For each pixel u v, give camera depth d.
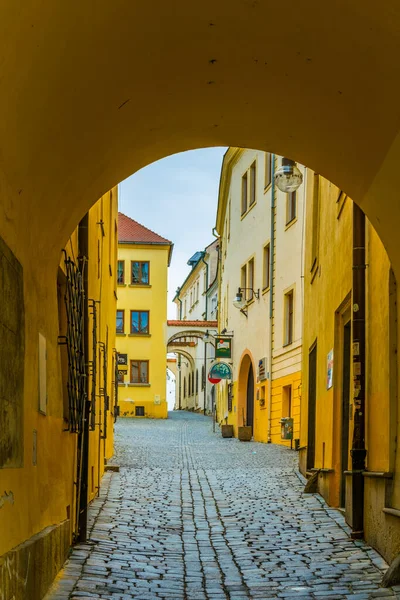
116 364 21.62
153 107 7.78
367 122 7.19
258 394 29.28
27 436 6.05
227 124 8.86
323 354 13.77
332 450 12.32
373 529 8.89
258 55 7.04
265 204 29.41
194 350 61.81
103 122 7.03
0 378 4.96
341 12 5.83
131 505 12.51
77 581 7.27
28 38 4.41
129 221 51.09
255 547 9.45
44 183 6.15
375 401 8.93
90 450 12.24
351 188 8.77
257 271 30.31
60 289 8.84
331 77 6.96
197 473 17.42
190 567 8.36
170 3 5.88
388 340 8.18
